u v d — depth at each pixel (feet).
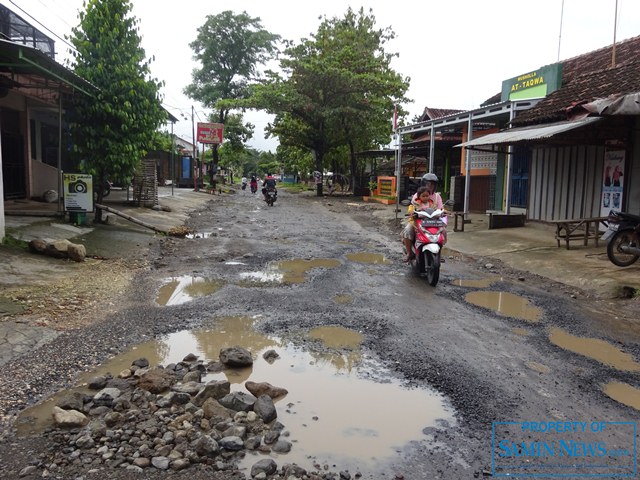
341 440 10.23
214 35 123.13
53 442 9.83
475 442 10.23
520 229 40.88
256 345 15.42
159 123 38.29
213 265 27.68
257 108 90.84
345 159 118.01
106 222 37.96
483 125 56.03
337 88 90.22
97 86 34.73
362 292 21.99
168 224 44.86
